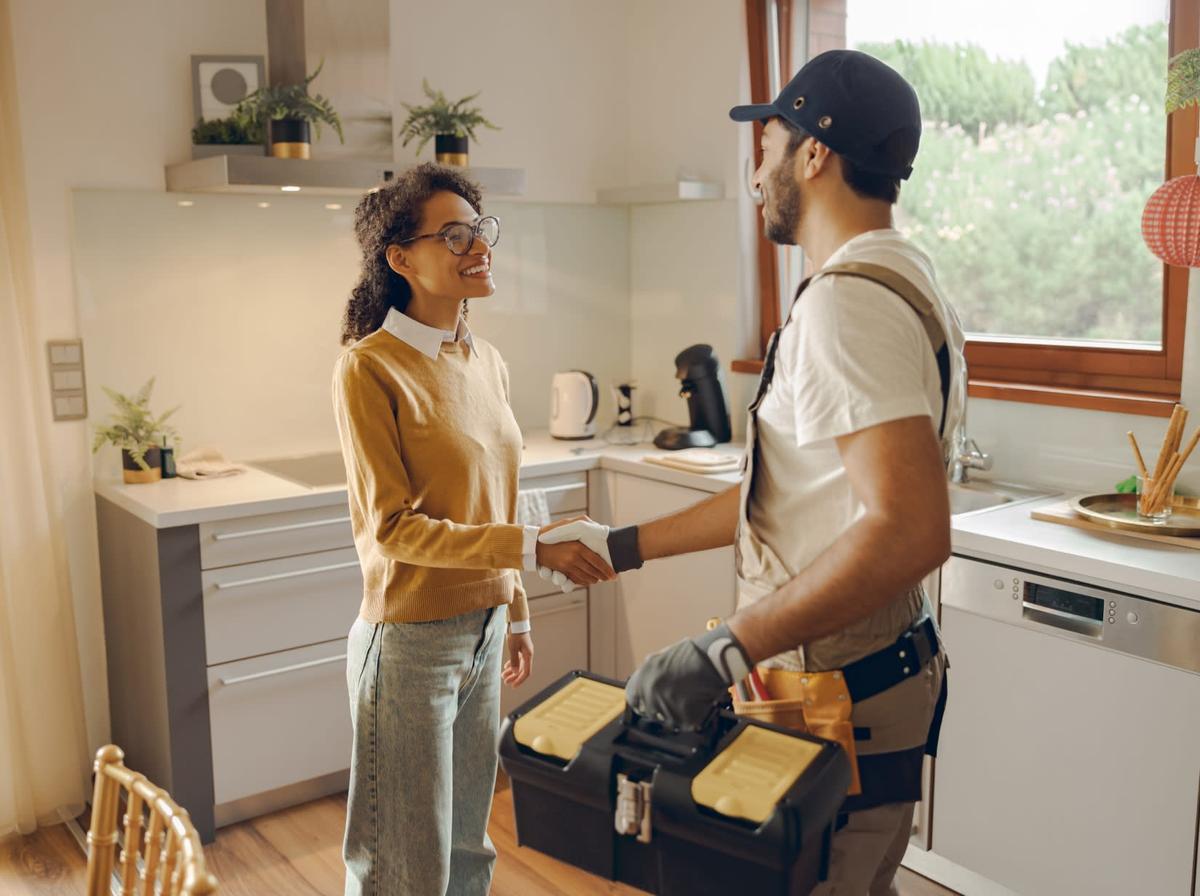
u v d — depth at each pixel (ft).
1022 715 7.28
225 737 8.97
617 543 5.23
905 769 4.24
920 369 3.75
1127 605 6.63
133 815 4.11
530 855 8.90
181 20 9.77
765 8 10.84
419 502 6.27
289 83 9.98
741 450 10.77
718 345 11.72
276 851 8.89
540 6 11.74
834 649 4.15
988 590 7.37
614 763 3.79
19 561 9.05
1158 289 8.50
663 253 12.28
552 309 12.27
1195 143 7.93
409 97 11.01
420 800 6.49
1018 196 9.33
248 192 10.21
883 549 3.48
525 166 11.85
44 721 9.27
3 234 8.77
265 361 10.53
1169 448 7.32
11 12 8.86
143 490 9.22
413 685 6.39
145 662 9.07
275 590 9.03
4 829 9.14
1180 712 6.47
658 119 12.12
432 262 6.23
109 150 9.55
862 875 4.23
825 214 4.16
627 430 11.75
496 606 6.73
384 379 6.12
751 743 3.88
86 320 9.59
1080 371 8.96
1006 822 7.47
